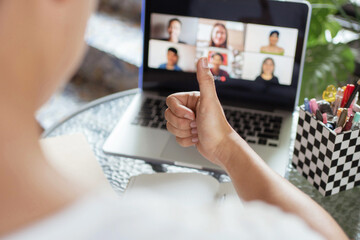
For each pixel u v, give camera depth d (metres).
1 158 0.18
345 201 0.83
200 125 0.65
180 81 1.15
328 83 1.49
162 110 1.10
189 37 1.11
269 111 1.11
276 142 0.99
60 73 0.21
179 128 0.75
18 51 0.19
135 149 0.95
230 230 0.19
